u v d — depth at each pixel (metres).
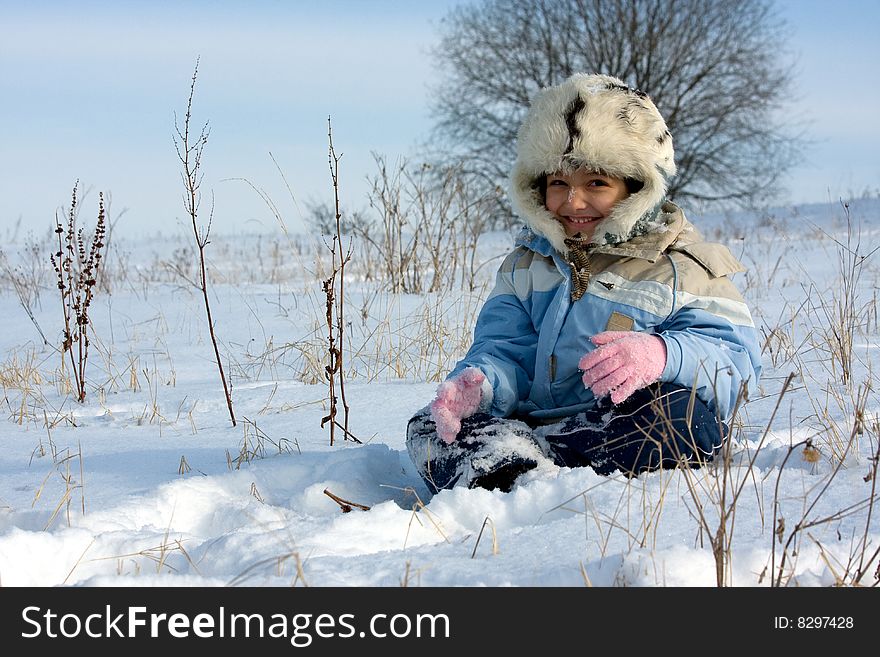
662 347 2.75
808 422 3.40
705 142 24.08
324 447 3.63
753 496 2.50
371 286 9.00
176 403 4.76
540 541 2.22
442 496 2.58
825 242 13.35
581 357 2.97
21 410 4.54
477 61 23.86
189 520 2.77
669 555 2.00
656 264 3.04
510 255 3.35
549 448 2.88
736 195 24.08
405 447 3.62
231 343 6.48
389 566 2.10
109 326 7.60
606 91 3.08
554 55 23.92
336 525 2.41
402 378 5.25
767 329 5.78
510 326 3.21
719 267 3.03
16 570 2.23
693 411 2.77
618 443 2.77
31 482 3.16
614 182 3.09
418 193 8.62
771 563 2.02
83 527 2.57
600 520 2.33
